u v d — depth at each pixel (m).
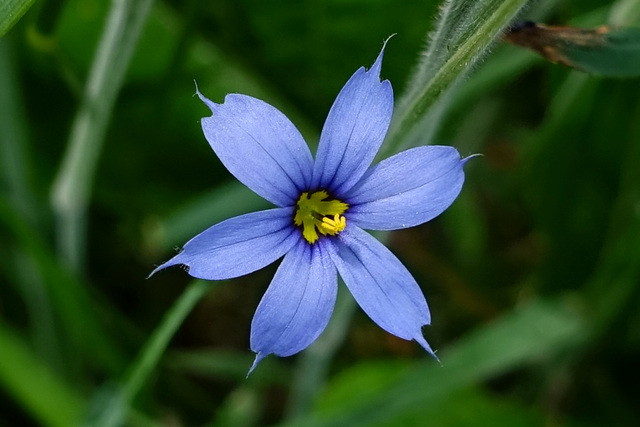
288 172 0.10
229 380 0.16
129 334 0.14
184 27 0.14
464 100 0.14
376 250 0.10
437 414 0.13
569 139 0.14
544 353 0.14
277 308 0.10
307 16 0.14
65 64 0.13
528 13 0.11
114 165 0.15
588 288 0.14
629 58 0.10
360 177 0.10
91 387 0.14
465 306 0.16
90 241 0.16
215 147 0.10
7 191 0.14
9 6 0.10
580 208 0.14
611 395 0.14
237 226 0.10
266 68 0.15
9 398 0.14
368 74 0.10
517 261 0.16
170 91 0.14
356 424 0.13
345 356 0.16
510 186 0.17
